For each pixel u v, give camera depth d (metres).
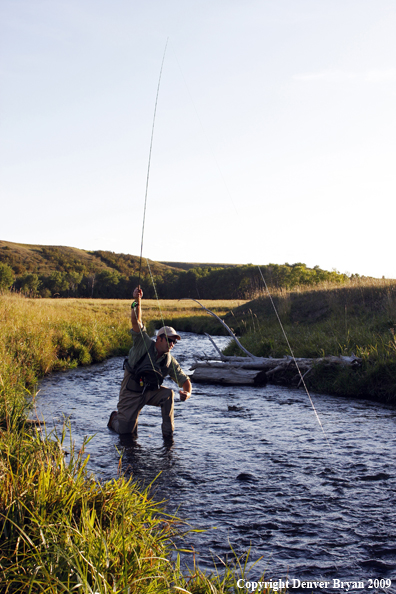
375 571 2.61
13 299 18.17
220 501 3.54
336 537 3.00
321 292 17.55
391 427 5.76
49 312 16.70
